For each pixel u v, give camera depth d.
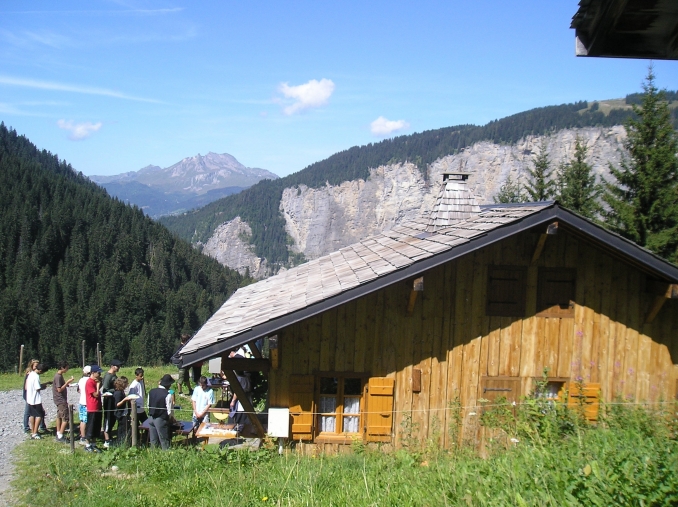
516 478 6.74
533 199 36.59
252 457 11.05
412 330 12.22
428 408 12.16
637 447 7.66
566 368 12.30
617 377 12.35
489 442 11.36
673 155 27.62
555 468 7.03
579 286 12.35
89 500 9.15
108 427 13.13
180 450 11.61
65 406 14.31
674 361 12.45
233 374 12.01
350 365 12.15
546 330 12.34
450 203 13.93
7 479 10.79
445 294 12.26
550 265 12.33
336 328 12.16
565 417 11.69
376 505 7.10
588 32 4.88
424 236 13.64
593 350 12.34
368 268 12.40
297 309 10.91
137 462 11.12
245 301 17.42
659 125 28.09
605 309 12.40
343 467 10.05
